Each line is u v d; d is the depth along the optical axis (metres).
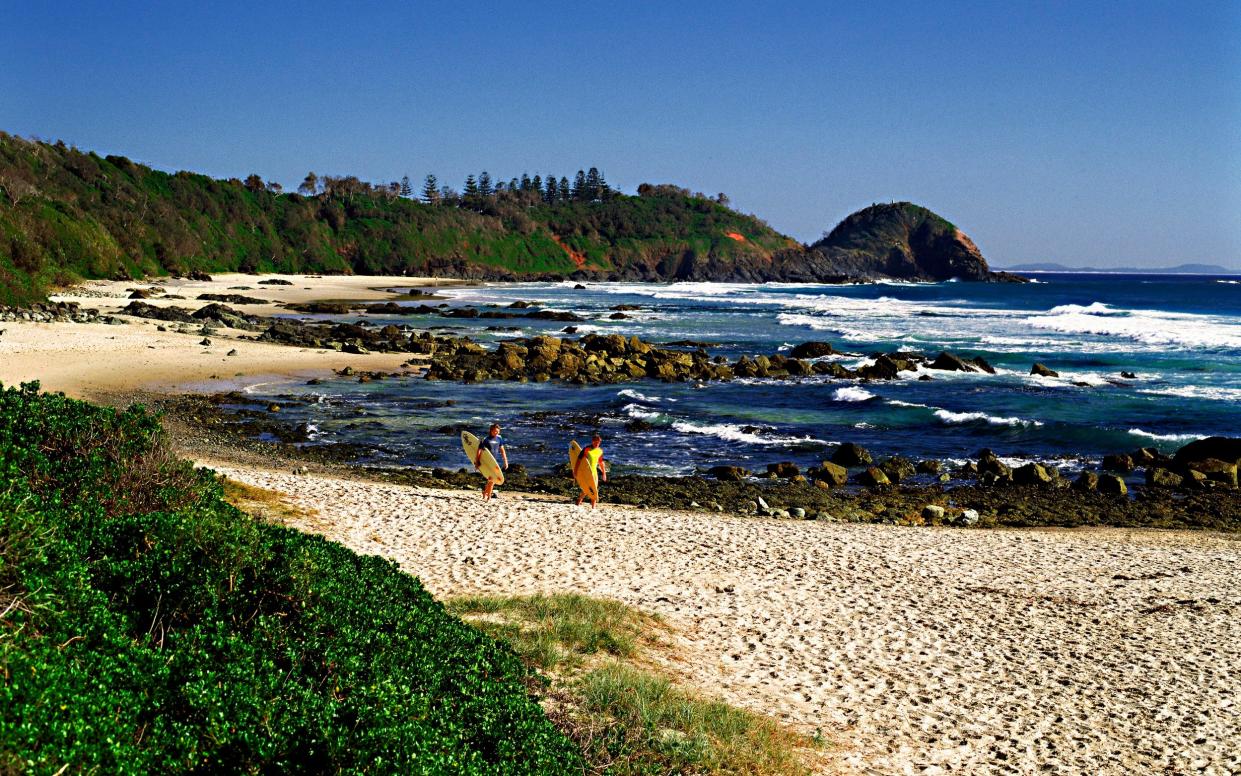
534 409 35.44
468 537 16.53
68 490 9.38
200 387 35.88
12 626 5.25
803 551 17.34
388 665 6.82
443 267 179.38
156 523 7.50
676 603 13.70
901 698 10.88
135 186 136.12
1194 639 13.45
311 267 158.62
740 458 28.11
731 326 72.62
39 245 78.19
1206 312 88.00
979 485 25.62
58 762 4.11
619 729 8.41
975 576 16.34
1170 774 9.27
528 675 8.95
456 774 5.34
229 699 5.37
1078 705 10.98
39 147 119.69
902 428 33.00
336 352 48.44
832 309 91.94
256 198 166.62
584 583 14.27
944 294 137.38
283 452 26.31
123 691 5.12
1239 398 37.78
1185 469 26.38
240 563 7.20
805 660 11.89
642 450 28.89
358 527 16.48
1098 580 16.41
